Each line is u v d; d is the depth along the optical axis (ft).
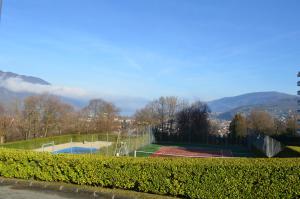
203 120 268.62
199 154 164.96
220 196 41.01
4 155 54.29
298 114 236.84
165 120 289.94
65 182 50.78
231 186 40.57
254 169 39.86
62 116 244.63
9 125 207.00
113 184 47.26
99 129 262.67
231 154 170.71
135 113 303.48
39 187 49.47
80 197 44.34
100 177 47.88
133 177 45.85
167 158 47.73
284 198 38.58
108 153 117.60
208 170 41.75
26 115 224.74
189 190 42.55
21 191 47.11
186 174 42.75
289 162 41.11
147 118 294.05
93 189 46.65
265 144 141.90
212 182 41.45
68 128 249.55
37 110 229.45
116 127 267.80
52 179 51.37
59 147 168.66
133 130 189.26
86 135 201.87
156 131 257.14
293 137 190.49
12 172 53.72
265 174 39.37
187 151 182.60
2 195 44.73
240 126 255.09
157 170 44.45
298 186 38.19
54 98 240.12
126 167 46.34
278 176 38.93
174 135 264.52
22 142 145.89
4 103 215.92
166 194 44.19
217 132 284.61
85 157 50.06
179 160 45.47
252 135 206.69
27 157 52.90
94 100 273.54
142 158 48.16
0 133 191.93
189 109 271.28
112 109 274.57
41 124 232.12
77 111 262.26
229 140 254.27
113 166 47.09
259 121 267.18
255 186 39.68
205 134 262.88
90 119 267.80
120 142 135.23
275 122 267.59
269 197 39.09
